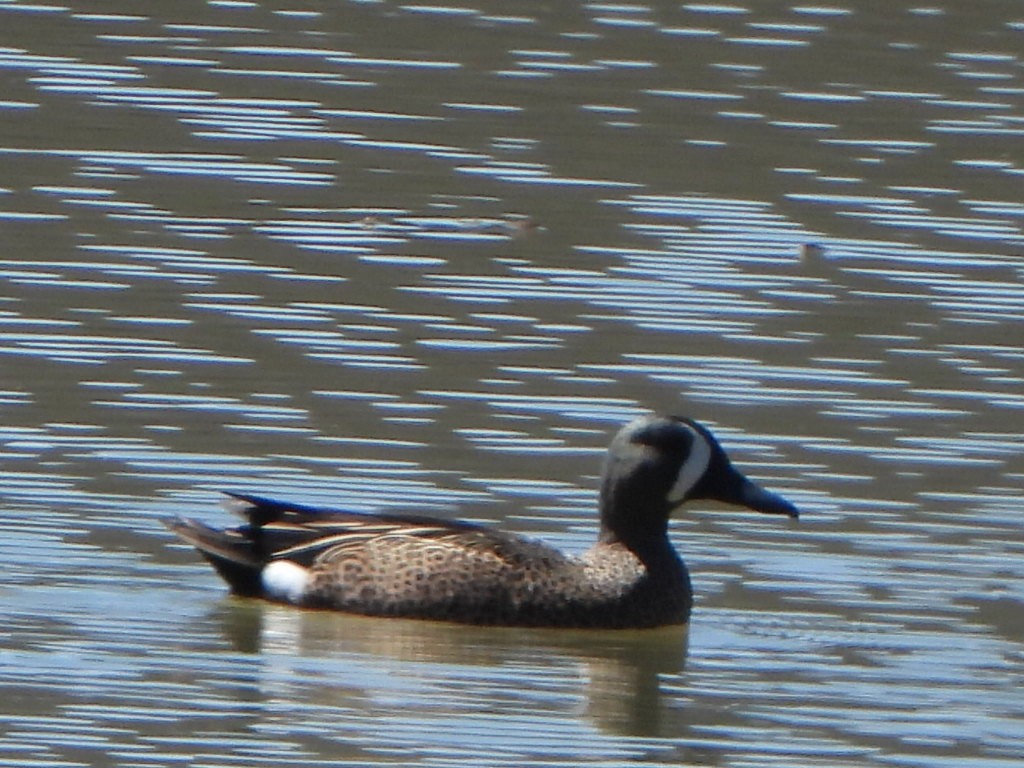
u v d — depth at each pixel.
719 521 16.55
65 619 14.62
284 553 15.34
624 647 14.73
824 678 14.06
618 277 20.78
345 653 14.39
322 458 17.11
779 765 12.73
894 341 19.52
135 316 19.56
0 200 22.05
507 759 12.69
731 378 18.69
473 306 20.05
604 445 17.45
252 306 19.94
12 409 17.69
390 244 21.44
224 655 14.17
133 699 13.35
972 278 20.94
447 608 15.08
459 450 17.31
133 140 23.81
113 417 17.61
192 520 15.45
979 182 23.27
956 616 15.08
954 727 13.34
